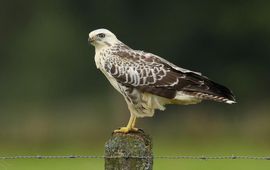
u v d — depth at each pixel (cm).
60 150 2562
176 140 2836
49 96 3441
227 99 1083
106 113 3145
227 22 3578
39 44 3578
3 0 3700
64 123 3036
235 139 2833
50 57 3531
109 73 1140
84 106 3272
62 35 3578
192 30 3600
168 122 3030
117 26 3644
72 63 3512
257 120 3027
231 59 3591
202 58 3600
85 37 3603
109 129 3020
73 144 2784
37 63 3538
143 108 1127
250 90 3509
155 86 1105
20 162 2217
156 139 2873
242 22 3591
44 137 2925
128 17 3647
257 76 3544
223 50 3591
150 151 916
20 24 3700
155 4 3625
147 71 1112
